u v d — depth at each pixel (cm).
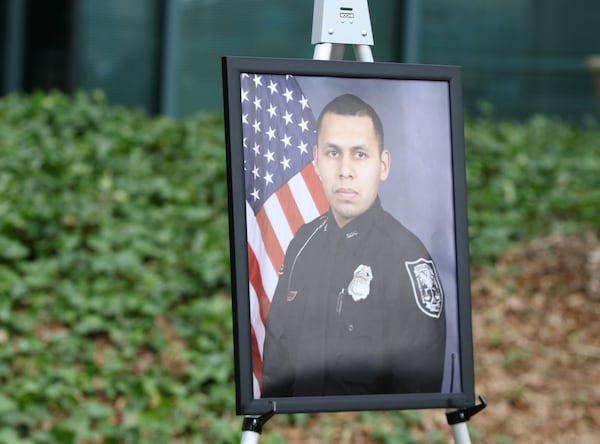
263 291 553
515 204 1590
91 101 1952
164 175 1542
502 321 1236
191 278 1209
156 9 2064
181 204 1430
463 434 587
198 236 1303
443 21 2239
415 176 583
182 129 1761
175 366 1022
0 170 1412
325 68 571
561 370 1140
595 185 1741
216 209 1450
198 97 2100
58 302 1095
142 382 962
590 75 2214
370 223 574
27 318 1060
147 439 882
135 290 1156
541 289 1329
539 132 2042
